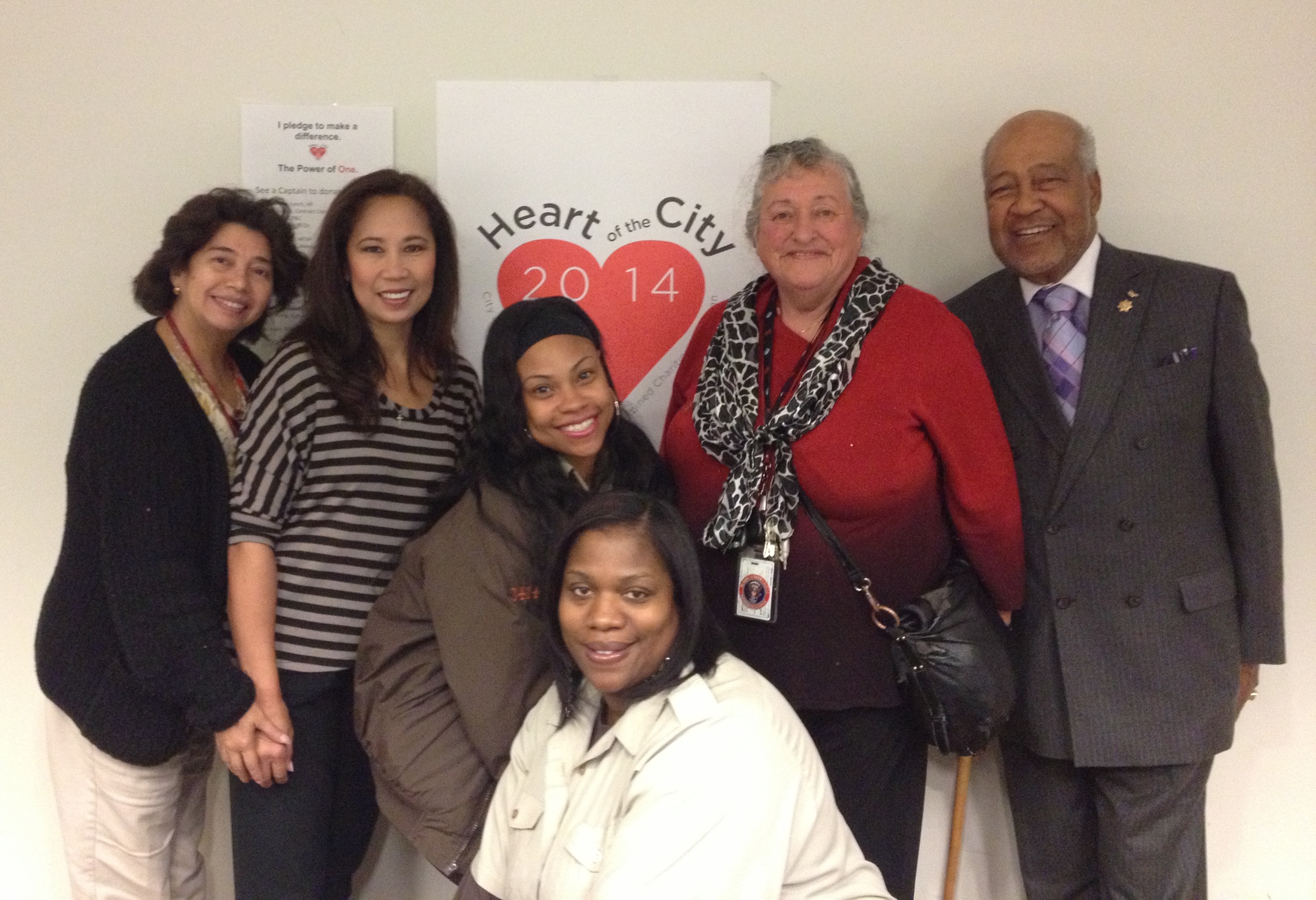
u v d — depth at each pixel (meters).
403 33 1.99
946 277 2.03
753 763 1.25
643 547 1.28
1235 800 2.10
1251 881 2.11
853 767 1.65
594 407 1.52
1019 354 1.77
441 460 1.69
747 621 1.63
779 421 1.58
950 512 1.64
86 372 2.07
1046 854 1.91
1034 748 1.78
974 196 2.00
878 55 1.97
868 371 1.59
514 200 2.03
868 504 1.57
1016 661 1.79
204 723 1.51
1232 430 1.68
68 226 2.04
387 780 1.57
